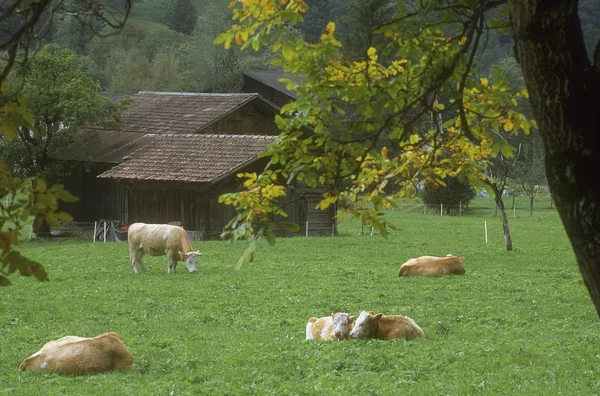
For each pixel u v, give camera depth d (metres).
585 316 21.27
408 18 7.77
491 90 8.34
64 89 49.78
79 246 41.66
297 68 7.83
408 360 15.04
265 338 18.11
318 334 17.83
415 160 8.63
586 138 6.16
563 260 35.56
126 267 32.59
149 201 50.59
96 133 55.59
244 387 13.10
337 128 7.86
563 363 14.98
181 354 16.17
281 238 45.94
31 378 13.82
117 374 14.22
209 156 51.09
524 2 6.19
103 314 22.27
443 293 25.31
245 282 28.03
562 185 6.21
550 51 6.18
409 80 7.96
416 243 43.69
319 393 12.47
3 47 6.14
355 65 7.96
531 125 8.41
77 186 54.53
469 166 8.66
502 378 13.73
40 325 20.55
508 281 28.22
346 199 7.91
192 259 30.69
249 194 7.77
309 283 27.70
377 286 26.88
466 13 7.64
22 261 5.64
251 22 7.62
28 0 6.21
